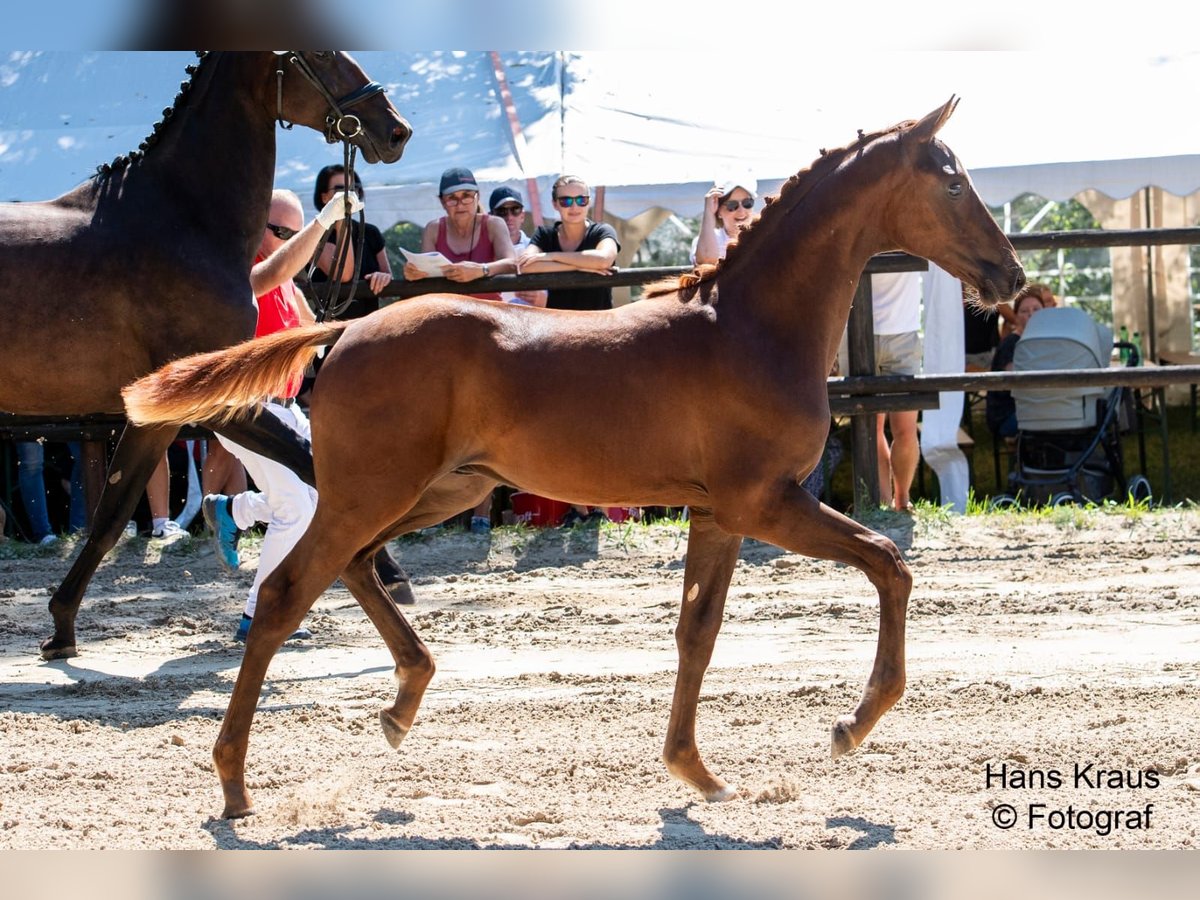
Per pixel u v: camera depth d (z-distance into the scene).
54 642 6.83
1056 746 5.05
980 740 5.16
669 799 4.68
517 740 5.36
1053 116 11.52
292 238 6.99
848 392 9.73
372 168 11.43
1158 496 11.66
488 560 9.20
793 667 6.36
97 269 6.44
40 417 9.70
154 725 5.62
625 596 8.10
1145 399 15.34
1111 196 11.05
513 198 10.39
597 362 4.46
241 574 8.93
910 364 10.31
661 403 4.44
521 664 6.59
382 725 4.89
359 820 4.45
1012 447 12.30
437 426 4.42
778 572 8.55
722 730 5.46
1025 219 18.89
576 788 4.80
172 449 10.50
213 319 6.55
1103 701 5.62
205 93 6.69
